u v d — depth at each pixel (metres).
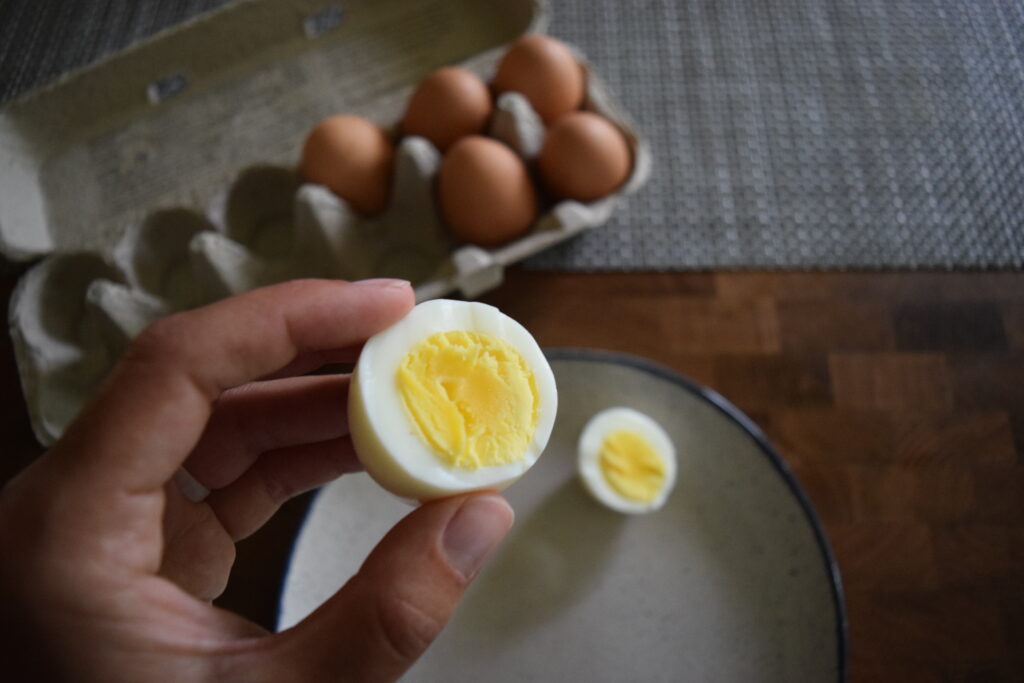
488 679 0.32
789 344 0.38
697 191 0.41
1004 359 0.37
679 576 0.33
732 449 0.34
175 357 0.22
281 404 0.28
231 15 0.40
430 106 0.37
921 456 0.36
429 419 0.23
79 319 0.39
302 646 0.20
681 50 0.44
